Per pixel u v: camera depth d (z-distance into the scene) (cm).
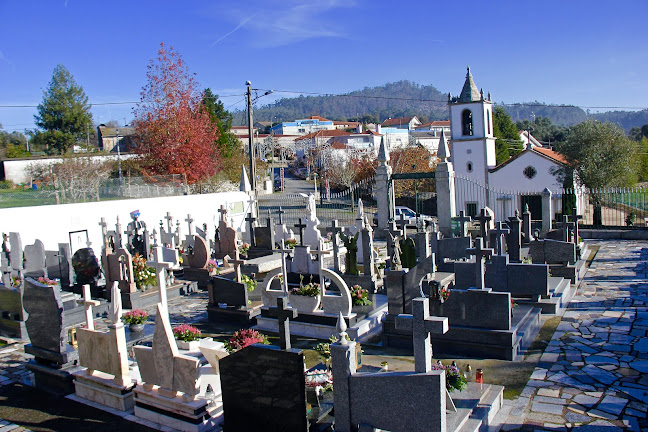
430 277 1286
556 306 1300
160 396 787
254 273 1802
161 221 2333
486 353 1035
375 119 18750
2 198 2508
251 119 3284
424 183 4875
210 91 6762
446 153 2569
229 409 712
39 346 975
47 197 2561
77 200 2614
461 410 730
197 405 749
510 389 880
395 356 1062
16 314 1302
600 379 891
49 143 6700
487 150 3962
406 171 4912
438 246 1731
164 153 3709
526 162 3781
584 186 3503
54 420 833
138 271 1612
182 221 2709
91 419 826
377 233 2789
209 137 3953
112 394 855
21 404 902
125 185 2872
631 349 1023
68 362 941
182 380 764
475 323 1049
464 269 1337
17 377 1037
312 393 735
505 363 999
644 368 927
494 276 1344
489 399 789
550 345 1079
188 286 1756
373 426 633
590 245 2417
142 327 1182
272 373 659
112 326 839
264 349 663
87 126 6969
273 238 2214
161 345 780
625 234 2539
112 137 7794
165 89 3772
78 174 4225
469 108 3997
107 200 2584
